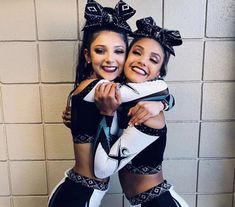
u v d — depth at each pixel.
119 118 0.65
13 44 0.84
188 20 0.83
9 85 0.87
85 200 0.65
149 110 0.61
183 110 0.89
